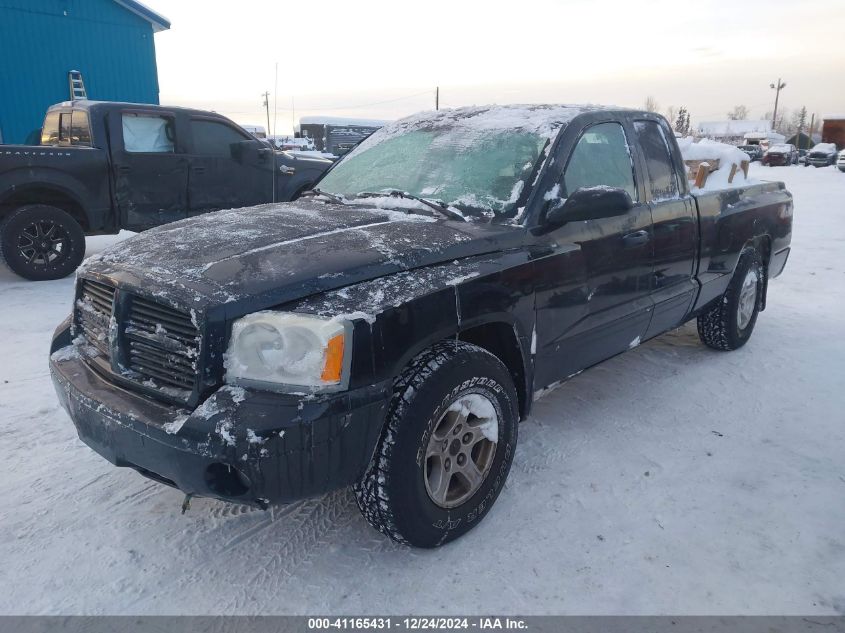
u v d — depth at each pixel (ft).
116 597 7.52
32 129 45.68
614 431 11.59
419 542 8.05
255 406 6.67
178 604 7.42
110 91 48.88
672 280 12.56
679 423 11.93
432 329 7.70
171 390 7.27
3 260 22.75
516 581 7.77
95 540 8.54
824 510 9.18
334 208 10.43
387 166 11.68
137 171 24.57
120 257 8.43
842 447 11.04
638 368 14.75
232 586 7.71
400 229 8.97
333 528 8.82
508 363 9.34
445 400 7.75
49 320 18.38
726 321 15.07
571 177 10.41
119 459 7.48
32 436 11.34
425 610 7.32
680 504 9.32
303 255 7.84
